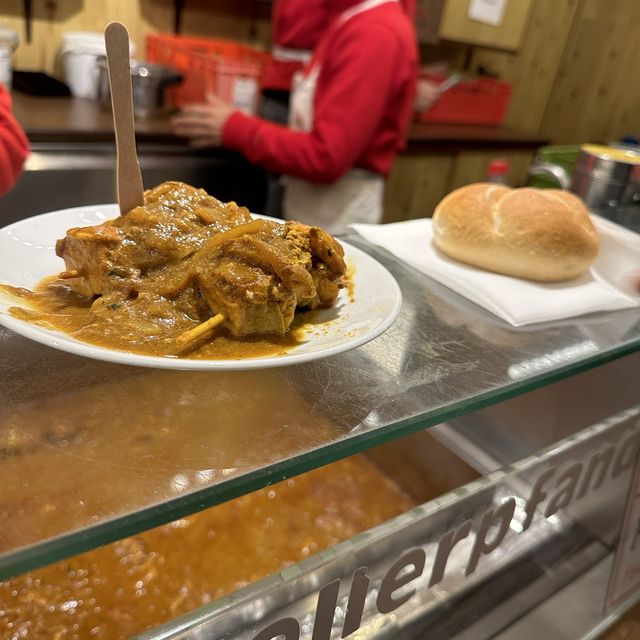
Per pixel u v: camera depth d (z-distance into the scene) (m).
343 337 0.56
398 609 0.58
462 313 0.76
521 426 0.92
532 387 0.63
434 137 2.61
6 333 0.55
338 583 0.52
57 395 0.49
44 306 0.56
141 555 0.75
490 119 3.13
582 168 1.33
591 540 0.75
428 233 0.96
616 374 0.86
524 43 3.35
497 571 0.67
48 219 0.69
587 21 3.31
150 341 0.53
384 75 1.56
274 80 2.22
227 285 0.55
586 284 0.84
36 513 0.38
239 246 0.57
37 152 1.64
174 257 0.60
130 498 0.40
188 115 1.85
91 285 0.59
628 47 3.15
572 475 0.70
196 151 1.93
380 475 0.97
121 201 0.62
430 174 2.72
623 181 1.26
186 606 0.70
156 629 0.44
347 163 1.64
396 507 0.91
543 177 1.77
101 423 0.47
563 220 0.81
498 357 0.66
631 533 0.77
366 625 0.56
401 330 0.69
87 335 0.52
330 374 0.58
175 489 0.42
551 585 0.69
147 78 1.96
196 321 0.57
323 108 1.60
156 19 2.37
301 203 1.82
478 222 0.84
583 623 0.71
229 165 1.98
